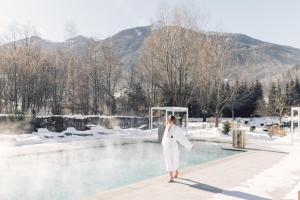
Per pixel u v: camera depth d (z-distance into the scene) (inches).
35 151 623.5
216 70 1648.6
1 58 1921.8
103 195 299.7
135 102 2213.3
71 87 2151.8
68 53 2245.3
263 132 1323.8
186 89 1758.1
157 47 1742.1
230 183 354.6
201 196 298.4
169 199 288.0
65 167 547.2
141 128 1412.4
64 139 885.8
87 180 454.3
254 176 395.2
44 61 2004.2
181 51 1701.5
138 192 311.7
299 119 1163.9
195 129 1451.8
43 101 2003.0
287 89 3129.9
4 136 786.2
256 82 3142.2
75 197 367.6
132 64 2362.2
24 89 1852.9
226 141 909.2
